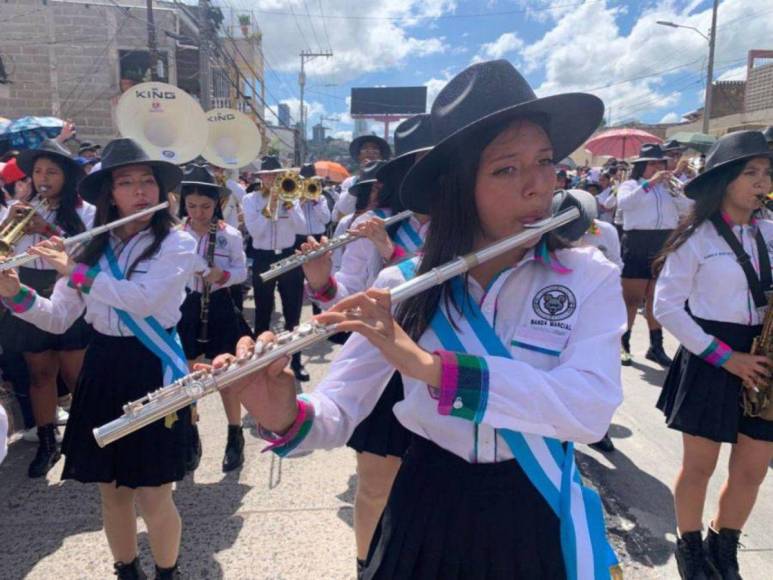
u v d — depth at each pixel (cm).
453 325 129
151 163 251
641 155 592
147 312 240
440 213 134
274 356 124
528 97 128
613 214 857
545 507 128
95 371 244
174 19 1869
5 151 696
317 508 331
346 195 666
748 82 2567
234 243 423
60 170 389
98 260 249
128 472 233
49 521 322
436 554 128
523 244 123
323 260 271
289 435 135
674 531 308
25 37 1822
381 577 134
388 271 152
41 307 250
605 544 127
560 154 152
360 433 225
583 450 396
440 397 113
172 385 129
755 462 243
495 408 112
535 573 125
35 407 375
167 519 245
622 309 126
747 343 242
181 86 2048
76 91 1855
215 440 421
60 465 386
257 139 845
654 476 364
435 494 131
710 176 247
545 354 124
